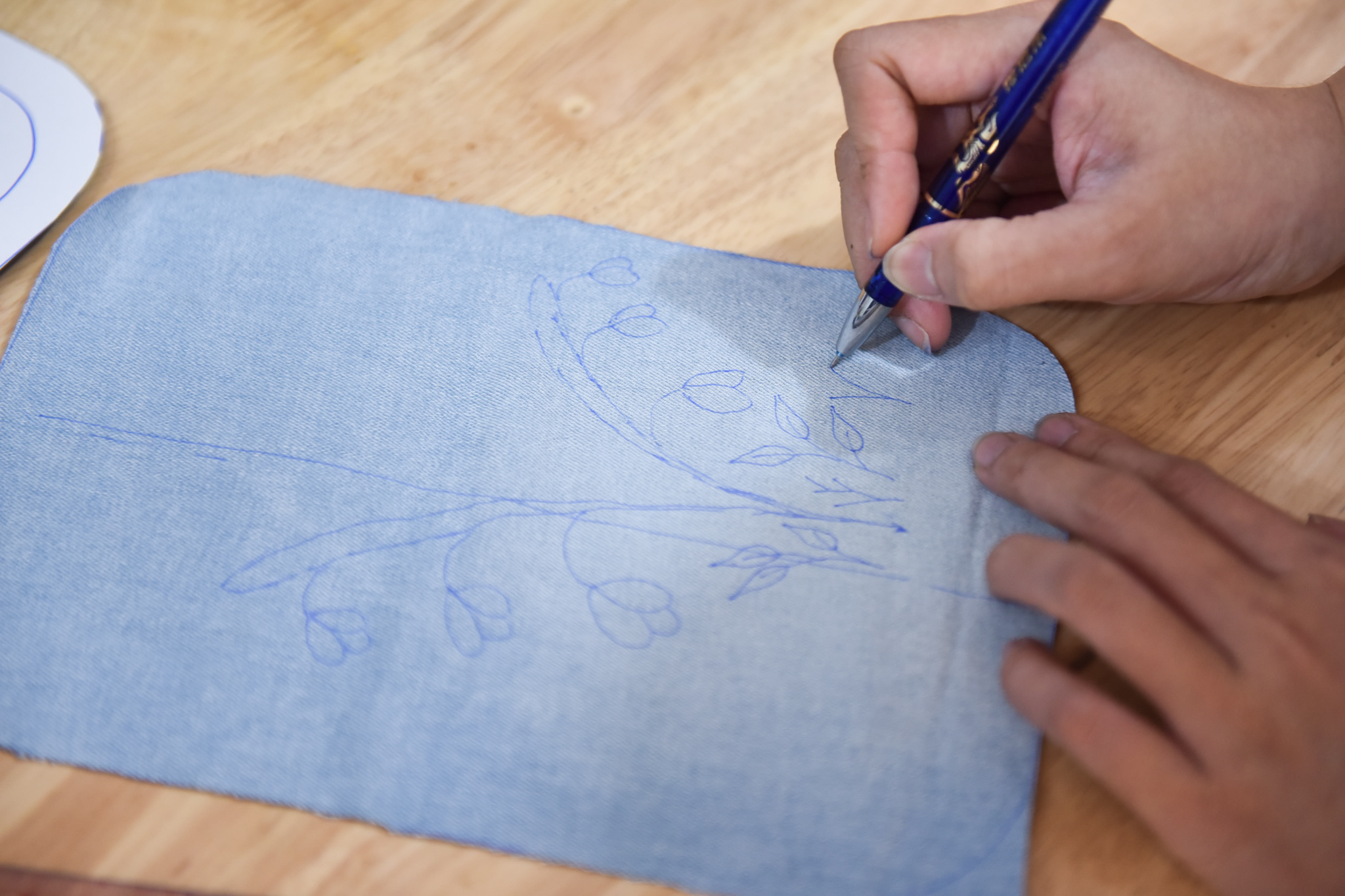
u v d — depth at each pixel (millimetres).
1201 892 453
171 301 558
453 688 478
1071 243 482
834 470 525
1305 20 647
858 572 502
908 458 530
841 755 468
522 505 513
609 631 488
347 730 470
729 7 652
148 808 460
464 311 560
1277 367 562
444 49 638
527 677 479
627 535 507
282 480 518
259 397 536
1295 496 534
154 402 535
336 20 645
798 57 638
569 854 450
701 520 512
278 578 498
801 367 551
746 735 470
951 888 447
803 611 494
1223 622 448
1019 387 550
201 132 611
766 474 523
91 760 463
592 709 474
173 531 508
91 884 448
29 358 542
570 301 563
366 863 454
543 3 651
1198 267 517
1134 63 519
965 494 522
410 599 494
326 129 614
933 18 559
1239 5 653
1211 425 548
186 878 451
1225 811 423
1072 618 458
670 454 526
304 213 581
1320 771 423
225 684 478
